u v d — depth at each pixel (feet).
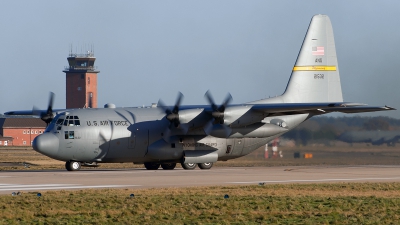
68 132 430.20
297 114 468.34
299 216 207.31
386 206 231.71
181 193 268.41
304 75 500.74
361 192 278.67
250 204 235.61
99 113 447.42
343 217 204.23
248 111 441.68
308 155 554.46
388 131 551.59
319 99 502.79
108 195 259.39
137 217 204.74
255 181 331.98
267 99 487.20
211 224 191.01
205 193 269.03
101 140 436.76
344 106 431.84
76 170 444.55
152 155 451.12
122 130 443.32
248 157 561.02
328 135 555.28
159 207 225.56
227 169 455.63
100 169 477.77
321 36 505.66
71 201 239.91
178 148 454.81
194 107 467.93
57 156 430.20
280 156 558.15
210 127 440.86
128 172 415.03
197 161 456.45
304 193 272.92
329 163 539.29
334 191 281.74
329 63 506.07
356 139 553.23
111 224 191.21
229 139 470.39
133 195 255.50
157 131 453.58
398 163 536.42
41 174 389.60
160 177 359.66
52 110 467.93
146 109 465.47
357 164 528.63
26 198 247.91
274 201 243.81
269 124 463.42
